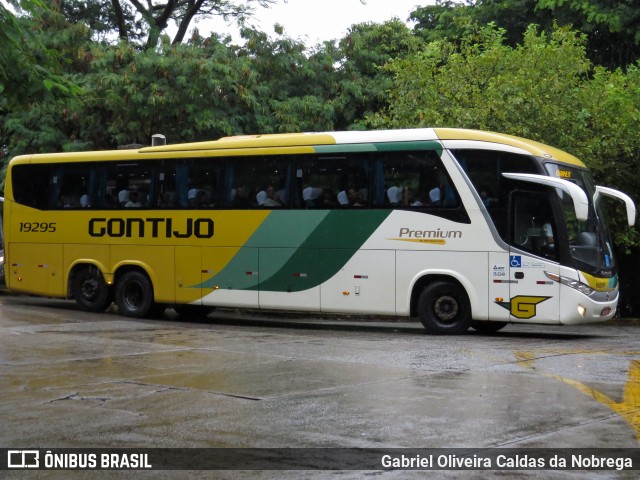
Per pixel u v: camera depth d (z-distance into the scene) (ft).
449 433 24.23
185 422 25.63
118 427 24.97
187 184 60.29
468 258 51.72
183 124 84.12
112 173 63.36
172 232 60.49
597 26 97.19
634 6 95.86
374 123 77.30
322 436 23.88
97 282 63.67
